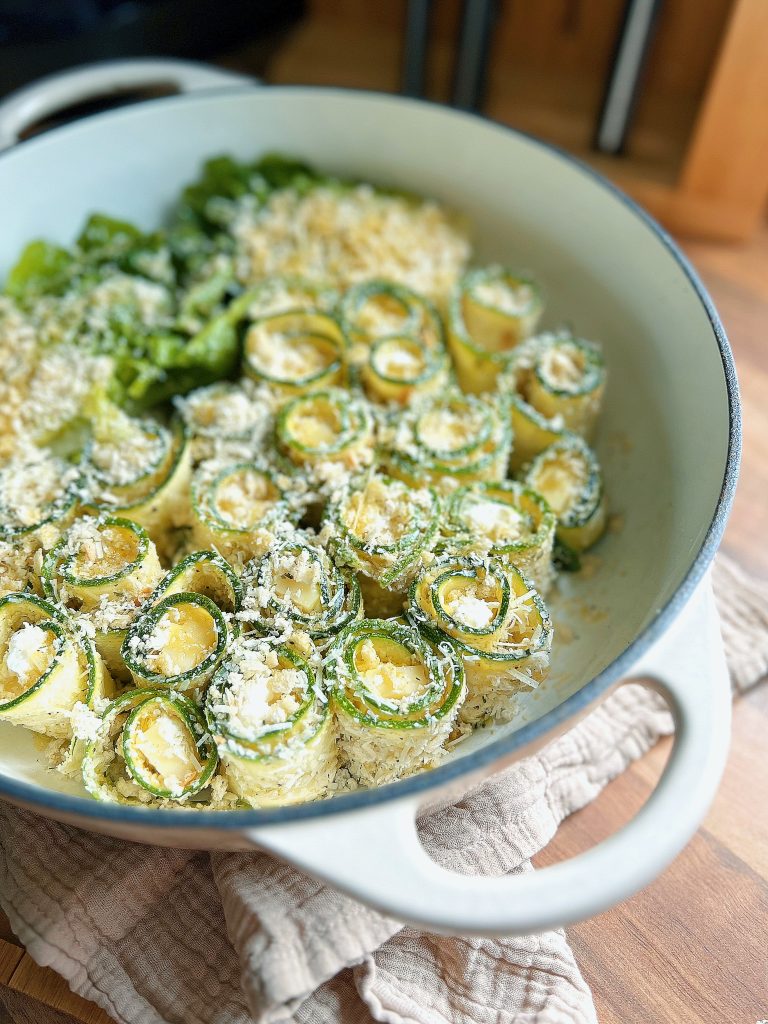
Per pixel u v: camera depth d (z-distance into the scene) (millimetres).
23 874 222
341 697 218
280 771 212
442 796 196
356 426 280
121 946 218
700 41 391
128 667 231
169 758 221
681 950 221
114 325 310
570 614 267
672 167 385
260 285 326
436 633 233
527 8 417
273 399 294
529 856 229
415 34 387
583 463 277
